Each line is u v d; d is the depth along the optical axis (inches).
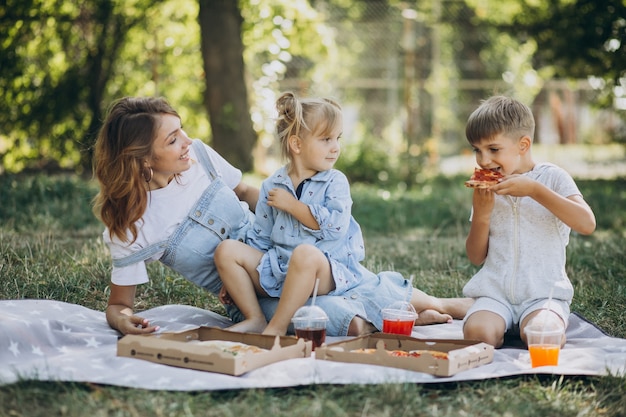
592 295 179.9
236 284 146.8
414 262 220.2
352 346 132.5
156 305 175.2
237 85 462.6
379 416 107.6
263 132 492.4
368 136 528.4
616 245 236.8
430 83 565.9
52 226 266.4
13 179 341.1
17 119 432.1
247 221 159.9
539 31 482.9
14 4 415.8
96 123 439.2
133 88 462.6
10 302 156.0
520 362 131.1
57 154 441.7
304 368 120.3
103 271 191.0
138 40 461.1
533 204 147.1
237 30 463.2
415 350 133.7
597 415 110.7
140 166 146.8
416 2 666.2
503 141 143.6
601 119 802.8
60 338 138.3
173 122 148.8
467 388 117.8
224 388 113.3
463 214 317.1
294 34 515.2
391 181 477.1
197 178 156.9
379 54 799.7
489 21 620.7
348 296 149.0
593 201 353.1
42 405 109.3
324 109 148.7
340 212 147.9
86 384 114.9
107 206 148.2
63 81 434.9
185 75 492.4
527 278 145.6
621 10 432.1
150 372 118.5
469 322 142.4
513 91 891.4
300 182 151.8
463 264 216.5
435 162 545.6
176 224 152.1
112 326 148.1
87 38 437.7
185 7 478.9
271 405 109.3
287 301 140.7
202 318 157.8
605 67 458.6
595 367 125.4
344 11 784.3
